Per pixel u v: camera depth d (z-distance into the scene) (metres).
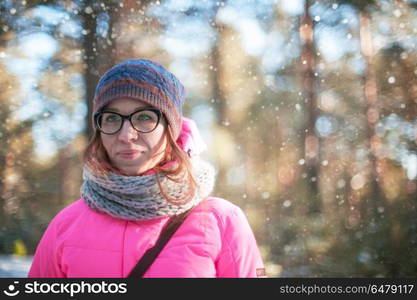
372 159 10.20
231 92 9.46
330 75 10.88
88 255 1.50
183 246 1.48
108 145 1.54
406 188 5.65
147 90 1.52
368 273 4.66
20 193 7.40
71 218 1.60
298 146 11.32
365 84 10.60
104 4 5.19
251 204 8.70
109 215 1.55
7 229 6.66
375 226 5.25
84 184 1.63
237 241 1.52
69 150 8.05
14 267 4.21
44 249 1.59
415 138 8.02
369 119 10.54
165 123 1.57
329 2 8.58
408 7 7.58
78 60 5.80
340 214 6.73
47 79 6.59
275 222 7.12
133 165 1.53
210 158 9.51
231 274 1.50
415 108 8.26
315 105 11.05
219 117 9.58
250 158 10.93
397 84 8.52
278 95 10.90
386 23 8.29
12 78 6.48
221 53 8.36
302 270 5.22
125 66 1.55
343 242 5.23
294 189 9.73
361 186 8.84
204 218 1.53
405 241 4.79
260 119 10.70
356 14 8.34
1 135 7.27
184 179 1.53
